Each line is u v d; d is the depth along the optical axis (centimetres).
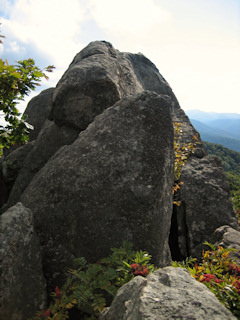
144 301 209
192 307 202
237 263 432
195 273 354
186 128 953
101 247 408
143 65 1205
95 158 452
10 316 295
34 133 1017
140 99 502
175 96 1194
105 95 662
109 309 260
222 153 5853
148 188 429
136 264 348
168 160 463
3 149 1059
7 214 369
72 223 417
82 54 794
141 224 417
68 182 439
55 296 360
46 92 1111
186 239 660
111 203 422
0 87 429
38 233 416
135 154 449
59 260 402
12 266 321
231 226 653
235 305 286
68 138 684
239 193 1138
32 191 480
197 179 728
